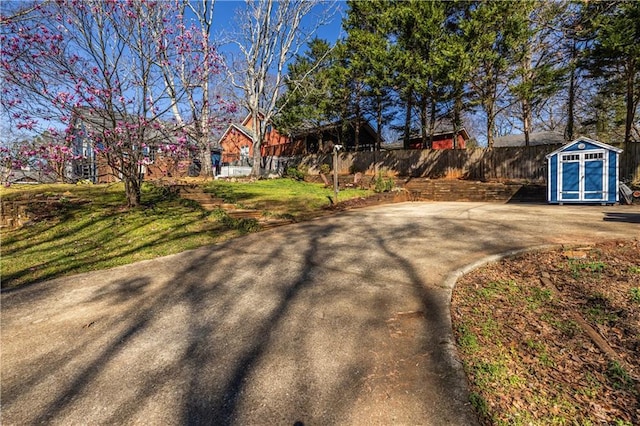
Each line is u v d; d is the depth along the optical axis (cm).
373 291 344
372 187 1359
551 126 2773
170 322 294
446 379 204
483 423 171
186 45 775
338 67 1855
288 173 1873
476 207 968
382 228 644
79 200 844
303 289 359
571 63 1370
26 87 612
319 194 1171
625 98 1691
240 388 202
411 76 1442
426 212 850
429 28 1366
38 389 208
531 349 243
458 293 336
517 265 409
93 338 270
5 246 543
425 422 171
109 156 718
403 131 2366
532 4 1280
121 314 312
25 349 256
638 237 480
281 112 2141
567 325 274
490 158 1561
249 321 292
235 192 1149
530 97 1371
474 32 1273
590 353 238
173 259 477
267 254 494
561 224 615
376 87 1661
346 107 2094
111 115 679
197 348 251
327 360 228
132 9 696
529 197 1266
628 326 267
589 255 426
